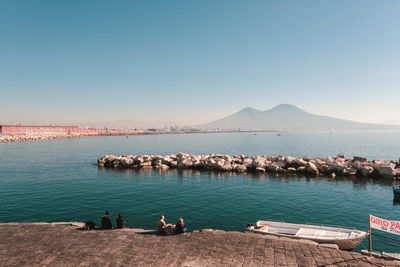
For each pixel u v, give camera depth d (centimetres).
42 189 3772
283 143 16662
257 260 1294
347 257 1323
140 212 2717
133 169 5628
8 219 2486
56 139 18862
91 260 1302
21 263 1272
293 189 3769
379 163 5338
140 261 1291
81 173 5169
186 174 5009
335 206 2983
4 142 14275
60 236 1628
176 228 1688
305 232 2006
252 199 3238
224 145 14888
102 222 1775
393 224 1282
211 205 2981
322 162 5128
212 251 1405
